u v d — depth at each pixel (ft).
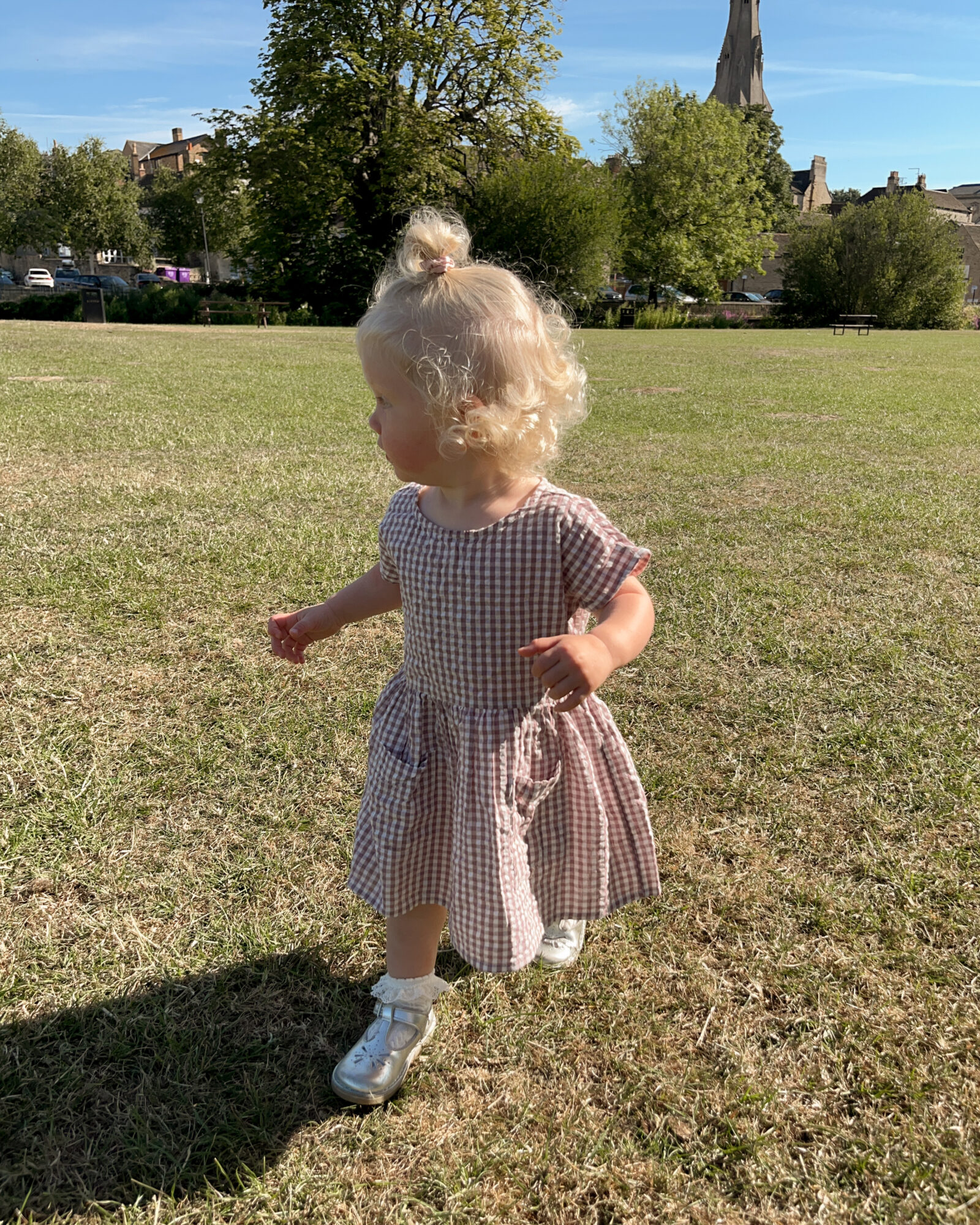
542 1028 5.41
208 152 119.44
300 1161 4.58
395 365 4.68
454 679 4.98
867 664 10.41
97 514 15.25
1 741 8.28
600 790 5.29
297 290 121.80
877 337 104.17
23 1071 5.02
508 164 122.11
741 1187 4.47
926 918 6.31
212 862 6.82
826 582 13.20
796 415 31.04
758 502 18.01
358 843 5.23
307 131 112.98
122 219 180.75
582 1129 4.77
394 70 112.06
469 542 4.86
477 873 4.82
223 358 48.39
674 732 8.88
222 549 13.53
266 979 5.73
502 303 4.67
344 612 5.80
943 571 13.71
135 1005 5.49
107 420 24.91
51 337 62.13
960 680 10.02
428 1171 4.55
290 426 25.05
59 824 7.17
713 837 7.24
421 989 5.22
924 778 8.05
